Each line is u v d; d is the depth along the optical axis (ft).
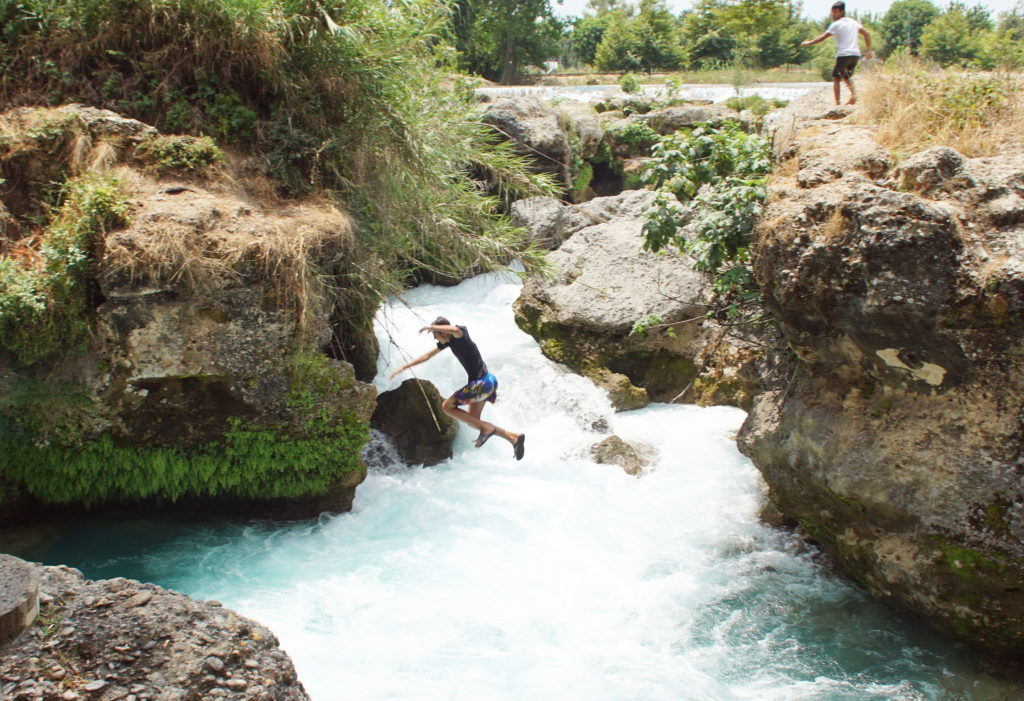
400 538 29.96
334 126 34.22
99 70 33.01
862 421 23.18
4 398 27.32
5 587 12.53
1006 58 36.04
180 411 28.09
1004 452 20.57
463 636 23.82
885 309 20.42
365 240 32.71
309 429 29.40
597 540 29.45
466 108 38.99
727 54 167.02
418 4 35.86
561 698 21.04
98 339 26.89
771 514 29.94
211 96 33.32
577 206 53.36
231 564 27.96
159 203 27.53
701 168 29.14
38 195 29.14
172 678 12.35
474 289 51.52
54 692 11.78
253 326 27.50
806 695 21.33
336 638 23.63
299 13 33.71
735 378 38.91
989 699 21.17
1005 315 19.61
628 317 39.91
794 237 22.36
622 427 37.65
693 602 25.68
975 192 21.38
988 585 20.97
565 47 217.15
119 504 30.94
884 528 22.97
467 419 28.78
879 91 31.71
